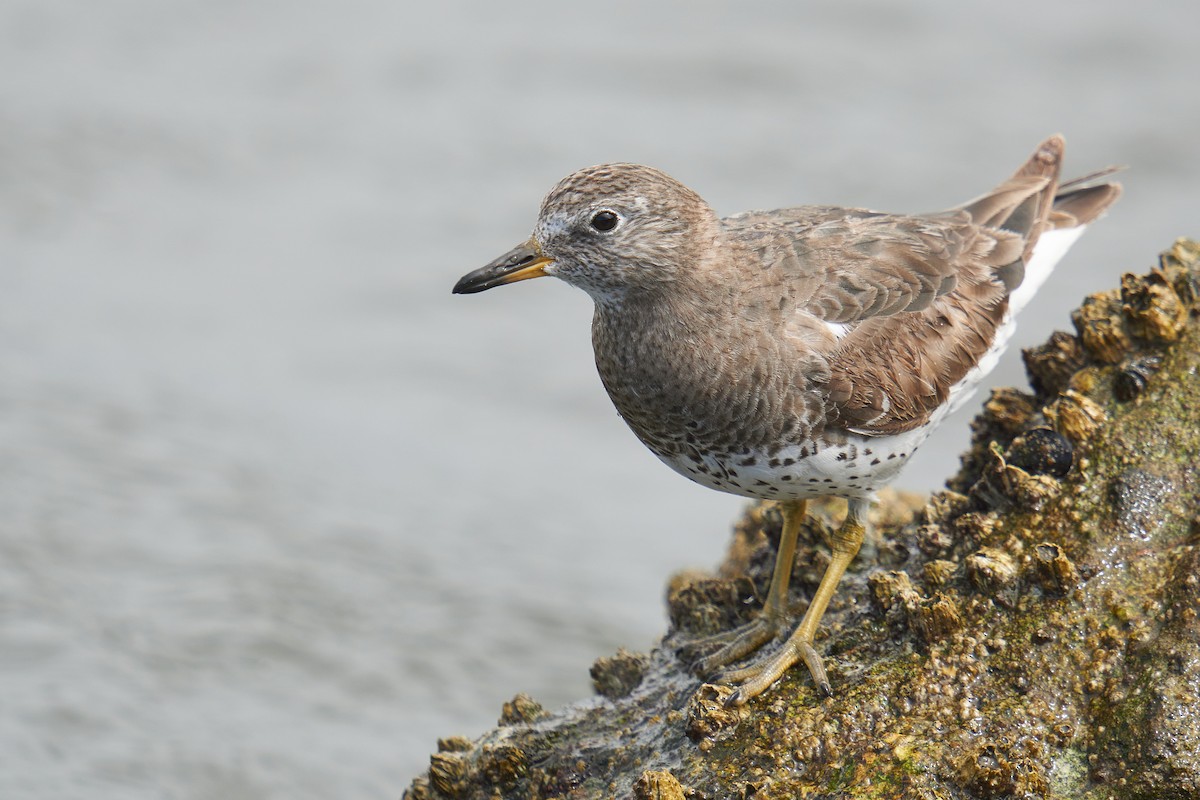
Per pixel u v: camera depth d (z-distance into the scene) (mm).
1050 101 21984
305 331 18266
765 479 9523
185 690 11883
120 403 16172
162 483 14836
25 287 18094
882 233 10172
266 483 15219
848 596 9711
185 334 17828
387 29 24547
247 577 13539
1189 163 20422
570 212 9344
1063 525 8695
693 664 9523
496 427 17188
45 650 11992
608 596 14234
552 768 8938
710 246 9445
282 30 24438
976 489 9211
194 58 23469
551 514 15625
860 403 9242
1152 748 7562
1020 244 10844
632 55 23766
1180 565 8211
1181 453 8820
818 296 9531
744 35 23984
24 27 23891
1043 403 10008
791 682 8688
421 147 21625
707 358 9273
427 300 19016
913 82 22703
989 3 24609
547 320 19375
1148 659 7898
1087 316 9711
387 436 16594
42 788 10477
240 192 20516
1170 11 23984
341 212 20422
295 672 12406
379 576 13969
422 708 12203
